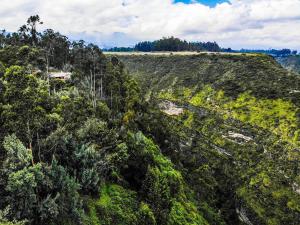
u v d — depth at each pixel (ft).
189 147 325.42
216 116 428.56
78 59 298.35
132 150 154.92
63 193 98.78
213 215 210.18
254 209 275.18
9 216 82.43
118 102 253.03
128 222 124.36
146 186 145.89
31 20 305.12
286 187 300.81
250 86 452.76
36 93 98.12
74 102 148.97
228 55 565.12
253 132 374.22
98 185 126.52
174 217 157.58
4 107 92.38
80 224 101.35
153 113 283.18
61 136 107.96
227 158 349.41
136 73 629.51
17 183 82.28
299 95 394.32
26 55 225.15
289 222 269.85
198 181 239.30
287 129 350.02
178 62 617.62
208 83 505.25
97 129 140.36
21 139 94.02
